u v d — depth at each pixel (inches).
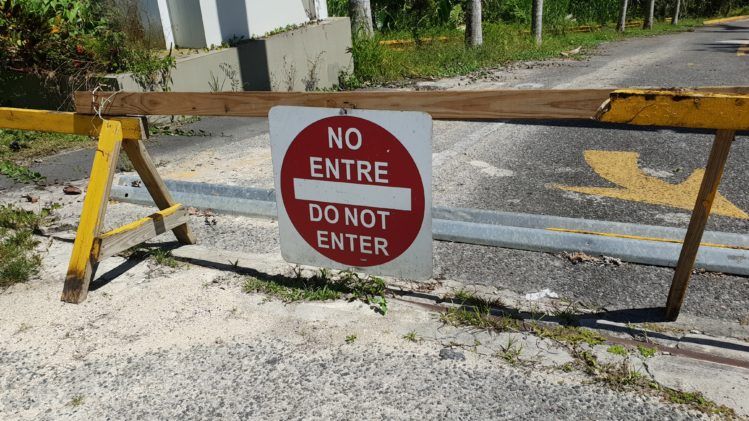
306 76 415.8
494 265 135.1
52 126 136.8
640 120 94.9
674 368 96.0
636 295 120.2
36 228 161.6
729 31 1193.4
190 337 109.8
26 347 108.4
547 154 227.5
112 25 325.4
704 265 128.4
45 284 131.4
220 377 98.6
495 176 203.0
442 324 110.7
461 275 130.8
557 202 177.3
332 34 439.8
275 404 92.0
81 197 191.6
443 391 93.1
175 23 347.6
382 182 111.7
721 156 94.2
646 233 144.5
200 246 149.8
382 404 91.0
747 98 87.1
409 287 125.9
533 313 113.0
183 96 123.6
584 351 101.0
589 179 198.1
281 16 412.2
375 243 116.6
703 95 89.8
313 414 89.6
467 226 146.9
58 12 309.6
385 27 826.2
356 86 437.4
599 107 97.6
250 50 360.2
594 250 135.6
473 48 597.9
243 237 155.6
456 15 880.3
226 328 112.2
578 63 558.3
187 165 228.5
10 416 91.4
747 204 171.3
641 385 92.4
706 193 97.4
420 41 670.5
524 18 1103.0
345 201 116.0
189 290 126.3
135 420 89.8
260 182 204.8
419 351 103.1
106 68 295.0
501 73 487.8
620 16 1211.9
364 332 109.3
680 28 1369.3
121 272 135.6
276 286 125.6
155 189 142.3
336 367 99.9
